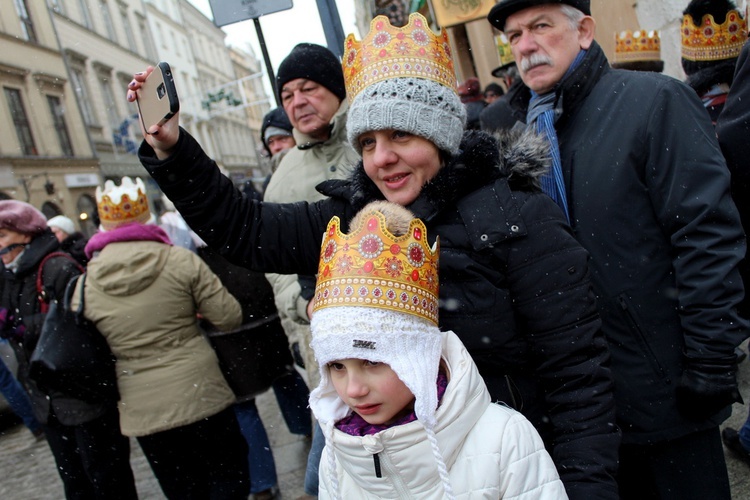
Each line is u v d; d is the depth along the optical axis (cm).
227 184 178
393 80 156
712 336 178
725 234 179
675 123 185
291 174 284
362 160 184
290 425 421
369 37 164
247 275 370
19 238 344
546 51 208
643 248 191
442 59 164
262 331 373
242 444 330
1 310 341
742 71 214
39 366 295
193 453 321
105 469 320
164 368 305
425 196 158
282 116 419
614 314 194
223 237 179
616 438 153
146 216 314
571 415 154
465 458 140
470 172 157
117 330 299
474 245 154
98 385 303
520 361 161
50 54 2427
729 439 302
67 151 2434
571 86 202
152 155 168
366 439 136
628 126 191
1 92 2142
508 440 140
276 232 181
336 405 151
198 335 320
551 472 143
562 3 207
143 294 299
